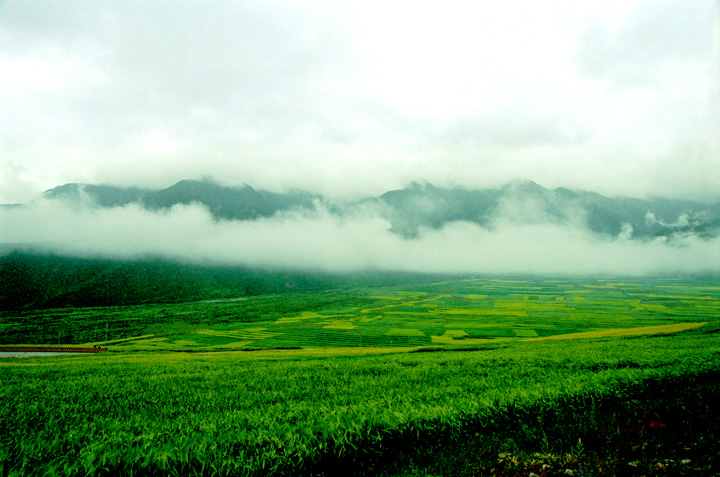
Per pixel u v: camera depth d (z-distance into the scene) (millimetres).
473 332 144875
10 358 62531
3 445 13586
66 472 11414
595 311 199125
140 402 20656
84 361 50062
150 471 11344
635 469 9555
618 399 15422
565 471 9922
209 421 15281
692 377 17875
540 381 20359
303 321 196375
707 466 9406
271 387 23422
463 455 11516
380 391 20703
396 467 11336
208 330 174250
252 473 11141
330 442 12078
